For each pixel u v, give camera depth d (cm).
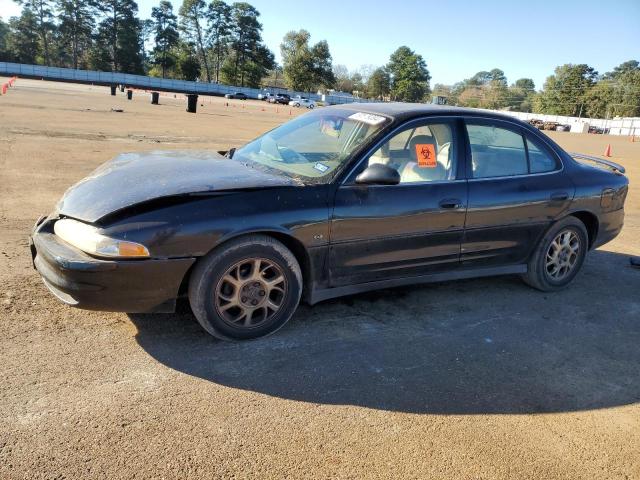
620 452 260
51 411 255
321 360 324
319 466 233
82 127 1631
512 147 438
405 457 244
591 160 550
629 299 473
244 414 265
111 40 10506
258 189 328
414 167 386
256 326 337
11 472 214
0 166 881
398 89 13025
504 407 290
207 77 11762
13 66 7838
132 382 285
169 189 312
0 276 407
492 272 438
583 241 479
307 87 11881
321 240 343
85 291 290
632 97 12569
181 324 355
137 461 227
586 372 336
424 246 388
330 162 367
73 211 310
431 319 397
